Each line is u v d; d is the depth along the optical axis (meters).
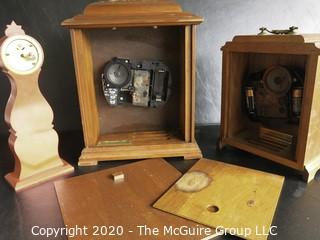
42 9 0.86
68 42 0.89
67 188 0.62
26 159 0.64
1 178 0.68
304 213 0.52
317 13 0.94
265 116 0.77
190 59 0.69
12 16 0.85
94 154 0.73
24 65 0.60
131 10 0.68
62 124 0.97
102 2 0.71
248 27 0.93
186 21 0.65
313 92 0.57
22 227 0.50
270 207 0.52
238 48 0.69
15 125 0.61
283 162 0.66
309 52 0.56
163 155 0.74
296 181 0.63
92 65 0.80
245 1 0.90
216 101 0.99
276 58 0.73
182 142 0.77
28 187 0.63
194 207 0.52
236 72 0.76
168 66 0.83
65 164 0.71
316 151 0.65
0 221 0.52
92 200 0.57
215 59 0.95
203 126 0.99
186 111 0.74
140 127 0.88
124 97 0.81
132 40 0.81
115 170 0.69
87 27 0.65
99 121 0.86
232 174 0.64
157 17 0.65
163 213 0.52
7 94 0.92
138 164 0.71
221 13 0.91
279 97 0.72
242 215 0.50
